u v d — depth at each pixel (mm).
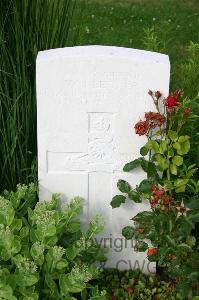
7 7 2861
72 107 2734
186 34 6051
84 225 3072
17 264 2455
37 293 2473
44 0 2920
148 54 2693
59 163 2893
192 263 2760
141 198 2953
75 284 2477
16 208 2854
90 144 2836
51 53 2688
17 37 2883
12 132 2959
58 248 2512
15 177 3115
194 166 3066
